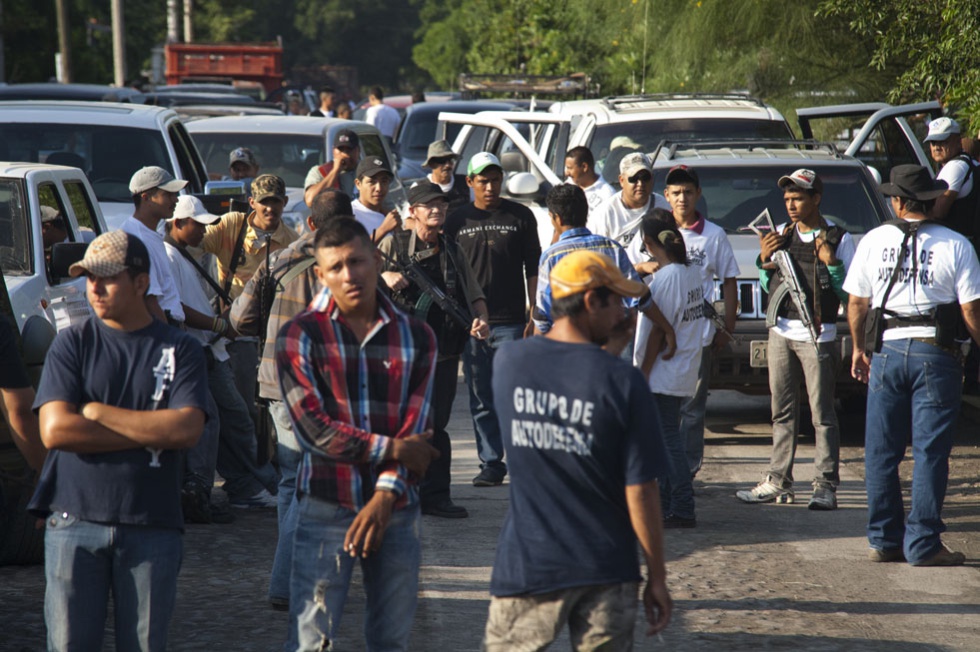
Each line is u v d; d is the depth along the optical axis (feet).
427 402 32.14
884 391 49.49
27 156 83.05
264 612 43.24
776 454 59.57
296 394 31.42
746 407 82.69
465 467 66.49
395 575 32.04
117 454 31.01
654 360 54.08
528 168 93.61
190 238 55.52
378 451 31.24
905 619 43.42
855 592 46.32
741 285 70.33
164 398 31.22
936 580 47.91
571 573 27.73
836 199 77.87
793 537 53.83
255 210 59.52
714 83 130.52
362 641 40.98
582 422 27.63
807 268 57.47
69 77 268.82
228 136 106.52
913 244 48.55
